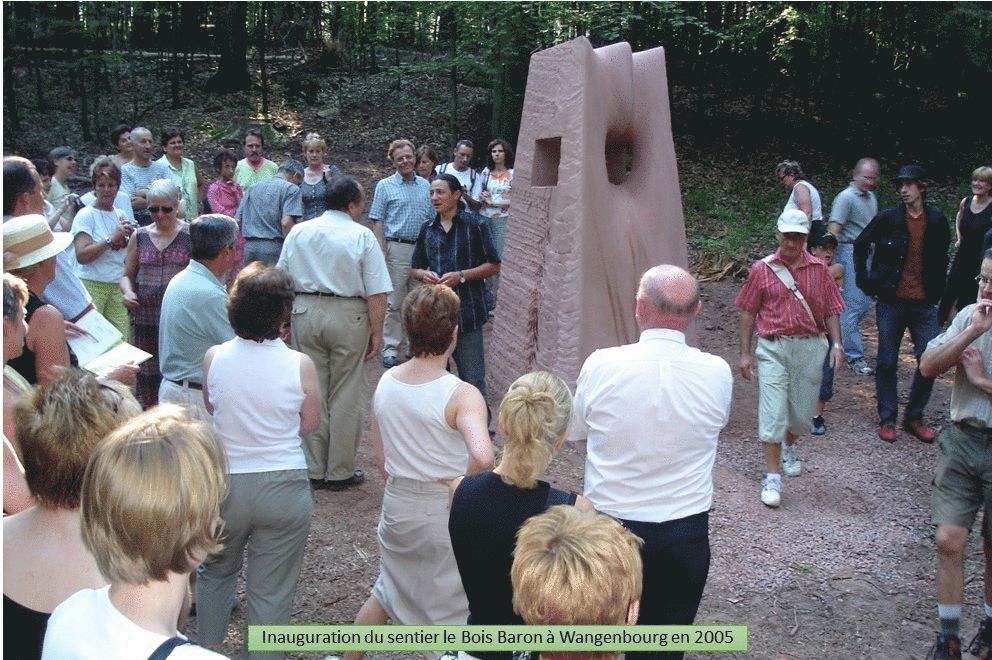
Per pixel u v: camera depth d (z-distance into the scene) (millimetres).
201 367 4227
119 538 1731
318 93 16625
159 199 5082
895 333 6836
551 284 6488
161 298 5215
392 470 3520
